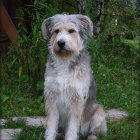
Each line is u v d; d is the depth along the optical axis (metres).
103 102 8.24
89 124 6.23
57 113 5.92
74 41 5.87
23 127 6.67
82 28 6.20
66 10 9.89
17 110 7.85
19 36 8.82
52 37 6.03
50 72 5.90
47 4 8.55
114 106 8.14
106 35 9.15
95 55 8.58
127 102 8.29
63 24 5.93
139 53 10.61
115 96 8.64
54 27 6.01
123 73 10.21
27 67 8.90
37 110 7.88
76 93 5.77
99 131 6.28
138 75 10.16
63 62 5.82
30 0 10.02
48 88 5.85
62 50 5.74
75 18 6.14
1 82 9.15
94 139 6.11
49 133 5.86
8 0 11.35
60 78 5.78
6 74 9.40
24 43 8.67
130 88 9.18
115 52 11.65
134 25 11.30
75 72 5.79
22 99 8.38
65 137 5.98
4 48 10.98
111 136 6.21
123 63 10.97
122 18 10.99
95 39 8.98
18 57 8.84
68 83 5.76
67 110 5.91
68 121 5.98
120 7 10.91
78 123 5.85
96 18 9.47
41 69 8.59
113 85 9.26
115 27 10.91
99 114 6.21
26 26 10.40
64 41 5.71
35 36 8.26
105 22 9.98
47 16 8.10
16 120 7.04
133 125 6.74
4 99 8.22
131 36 11.57
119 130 6.58
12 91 8.78
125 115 7.50
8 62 9.59
